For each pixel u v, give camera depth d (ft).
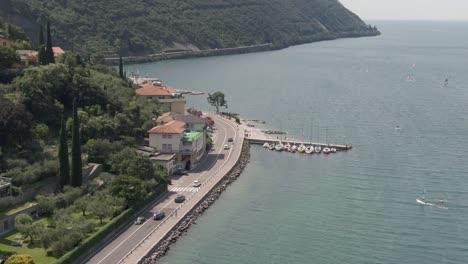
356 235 478.18
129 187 494.59
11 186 469.98
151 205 522.88
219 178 607.37
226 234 477.36
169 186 578.66
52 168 511.81
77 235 418.10
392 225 498.28
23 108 548.31
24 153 524.93
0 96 551.59
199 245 456.86
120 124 637.71
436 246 460.14
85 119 601.62
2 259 392.88
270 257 439.22
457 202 552.00
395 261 435.12
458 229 492.13
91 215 475.72
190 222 496.64
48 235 414.00
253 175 638.53
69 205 481.87
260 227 492.54
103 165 565.53
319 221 505.66
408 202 551.59
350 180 617.21
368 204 545.85
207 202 541.75
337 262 433.07
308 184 604.90
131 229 468.75
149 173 548.31
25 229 421.59
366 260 436.35
